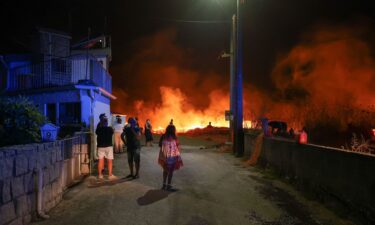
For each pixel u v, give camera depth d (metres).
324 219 6.31
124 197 7.83
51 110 15.75
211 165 12.93
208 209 6.92
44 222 5.99
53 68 18.34
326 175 7.40
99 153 9.90
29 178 5.85
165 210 6.83
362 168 6.06
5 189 4.96
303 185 8.59
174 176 10.55
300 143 8.96
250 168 12.23
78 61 16.50
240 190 8.63
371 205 5.77
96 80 16.33
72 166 9.31
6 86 18.48
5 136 7.73
